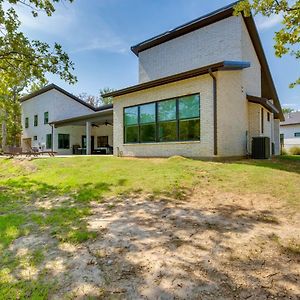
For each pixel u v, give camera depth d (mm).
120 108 14859
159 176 7828
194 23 15383
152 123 13117
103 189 6957
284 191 6176
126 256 3357
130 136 14305
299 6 8266
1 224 4699
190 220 4527
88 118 21297
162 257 3293
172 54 17000
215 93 10570
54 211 5438
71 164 11508
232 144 11453
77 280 2875
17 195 7121
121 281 2824
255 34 14734
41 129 29141
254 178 7359
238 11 9477
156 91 12898
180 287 2676
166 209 5184
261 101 13023
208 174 7891
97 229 4297
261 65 16406
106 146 25641
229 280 2766
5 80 11656
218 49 14562
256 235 3844
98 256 3391
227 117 11141
